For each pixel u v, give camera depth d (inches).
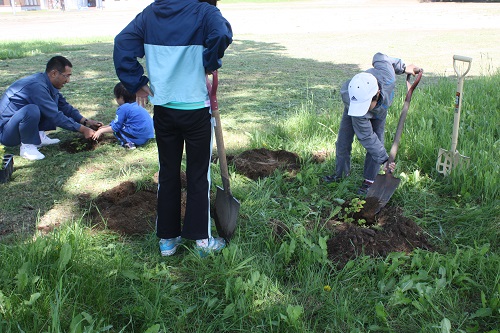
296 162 201.8
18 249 123.4
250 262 129.2
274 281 123.8
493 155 191.0
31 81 209.6
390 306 113.1
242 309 110.3
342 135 178.5
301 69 422.0
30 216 159.0
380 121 172.6
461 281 121.0
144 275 120.0
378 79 163.2
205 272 125.5
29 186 181.2
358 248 135.0
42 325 102.5
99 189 179.5
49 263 120.5
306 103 284.2
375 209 155.7
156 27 120.0
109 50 542.6
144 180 184.4
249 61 470.6
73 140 230.8
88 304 110.1
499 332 105.1
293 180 184.9
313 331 105.3
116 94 226.1
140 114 220.1
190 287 122.1
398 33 719.1
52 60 214.8
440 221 154.4
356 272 124.2
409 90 168.7
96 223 152.7
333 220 155.2
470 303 116.6
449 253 135.8
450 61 457.1
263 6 1498.5
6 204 166.4
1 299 105.0
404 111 166.7
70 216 159.3
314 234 141.4
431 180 181.5
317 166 193.8
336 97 311.3
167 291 117.7
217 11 120.3
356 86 155.5
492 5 1256.2
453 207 161.6
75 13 1425.9
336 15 1085.8
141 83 122.0
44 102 210.1
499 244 141.0
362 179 185.5
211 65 119.2
